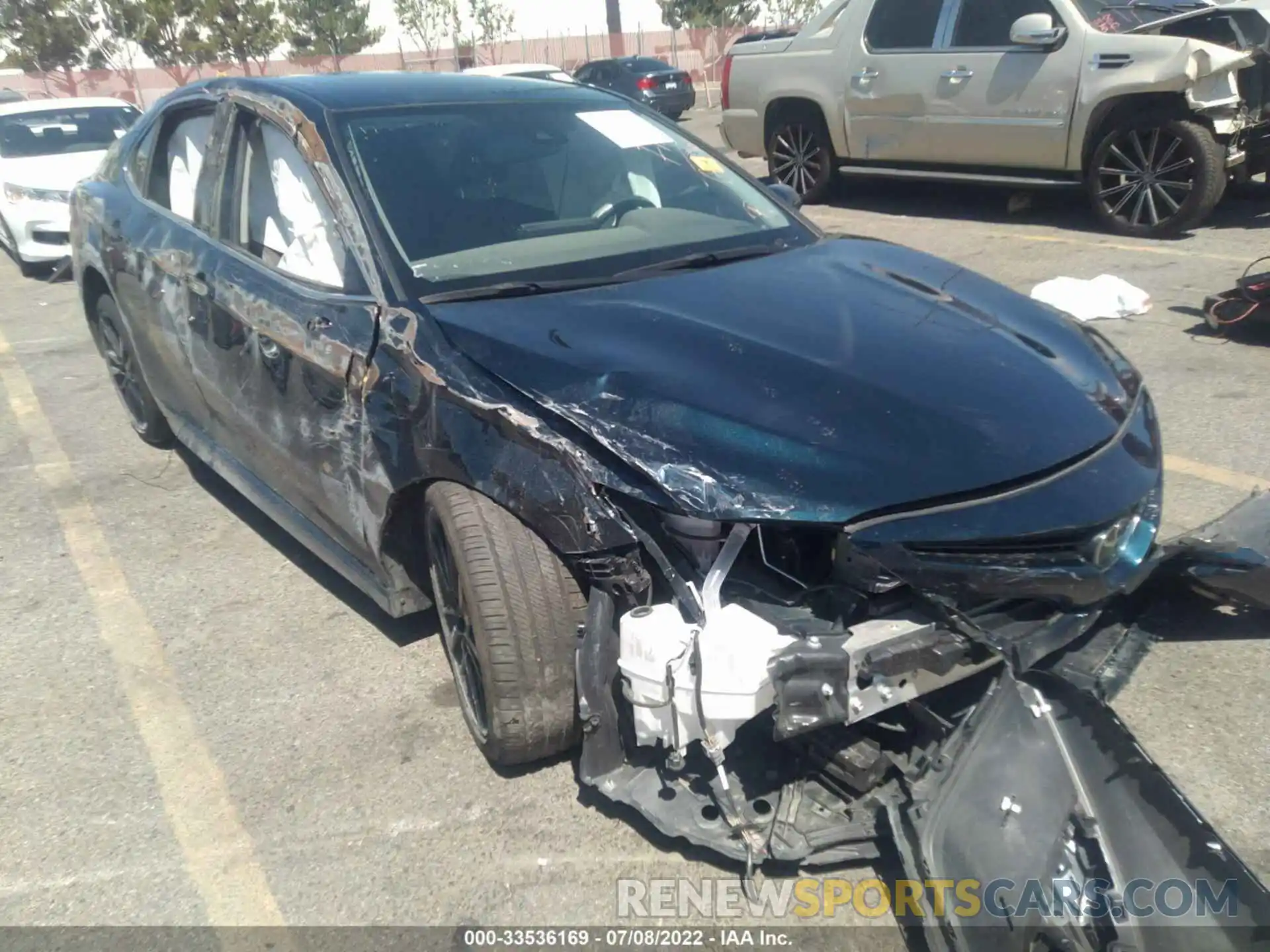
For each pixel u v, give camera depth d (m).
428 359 2.86
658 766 2.66
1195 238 8.20
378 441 3.00
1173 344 6.02
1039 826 2.28
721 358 2.72
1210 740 2.97
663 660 2.37
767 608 2.45
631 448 2.48
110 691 3.52
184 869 2.73
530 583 2.70
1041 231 8.81
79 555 4.48
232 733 3.26
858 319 2.99
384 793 2.95
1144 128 8.13
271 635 3.80
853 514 2.38
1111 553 2.62
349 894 2.62
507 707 2.74
